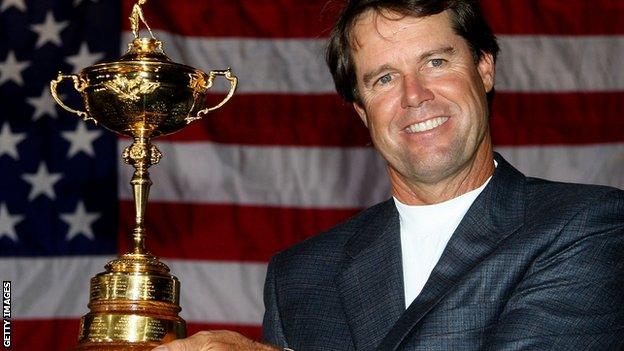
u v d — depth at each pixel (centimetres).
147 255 461
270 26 957
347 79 510
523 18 959
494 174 491
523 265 449
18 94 940
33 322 902
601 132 938
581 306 432
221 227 919
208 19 959
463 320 440
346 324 489
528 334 424
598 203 460
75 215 919
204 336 394
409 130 479
